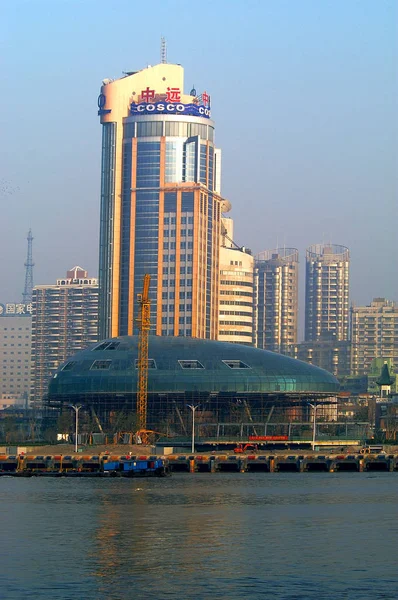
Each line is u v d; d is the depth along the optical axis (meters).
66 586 122.06
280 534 162.00
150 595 117.62
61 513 191.25
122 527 170.75
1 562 136.75
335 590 119.81
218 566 133.50
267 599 115.50
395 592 118.88
